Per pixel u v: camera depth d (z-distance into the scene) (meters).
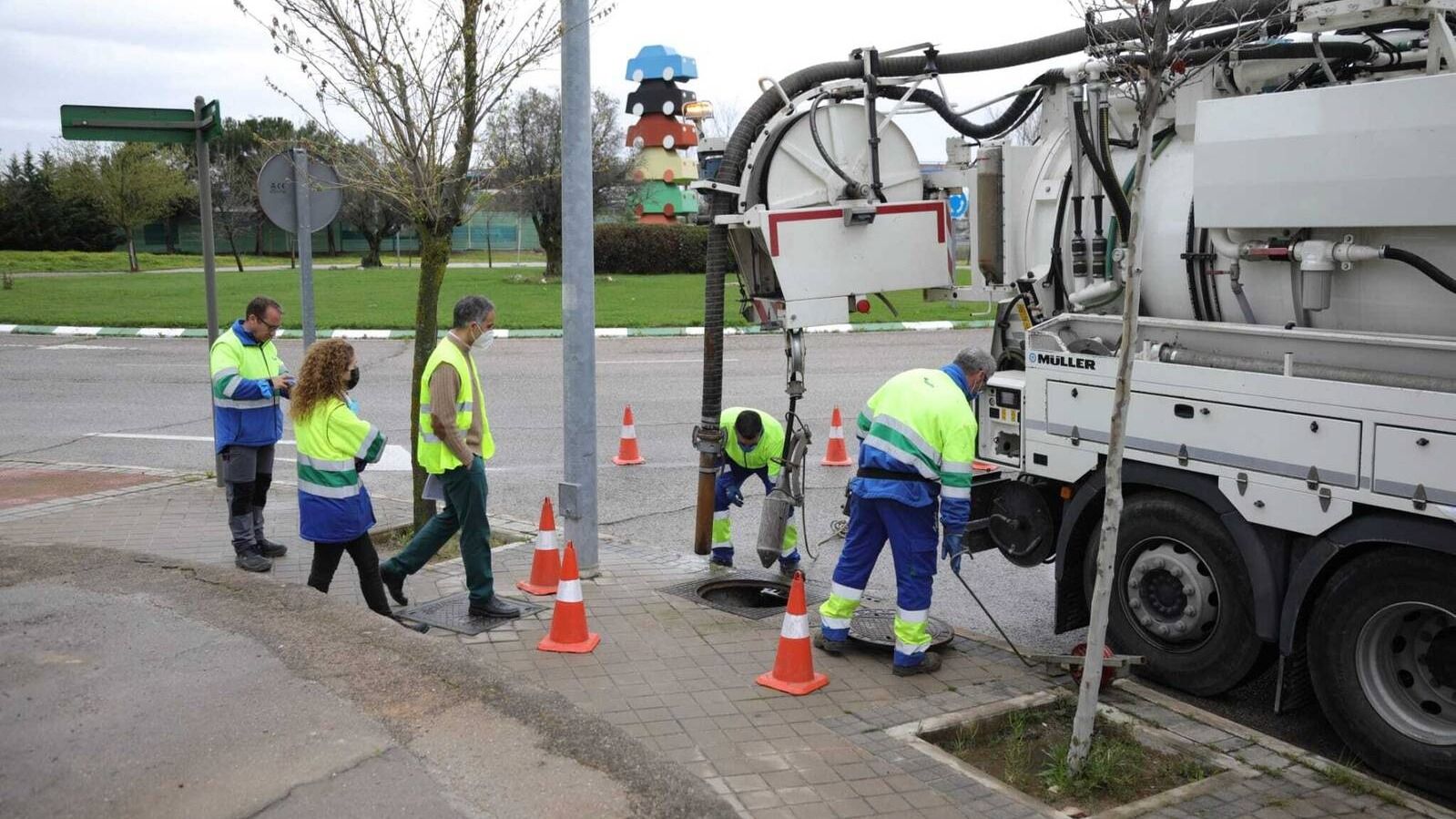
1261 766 4.95
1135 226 4.63
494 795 3.70
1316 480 5.11
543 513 7.21
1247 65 6.00
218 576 5.93
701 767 4.78
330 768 3.87
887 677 5.96
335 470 6.12
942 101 7.73
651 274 45.78
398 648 4.95
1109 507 4.75
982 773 4.80
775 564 8.10
